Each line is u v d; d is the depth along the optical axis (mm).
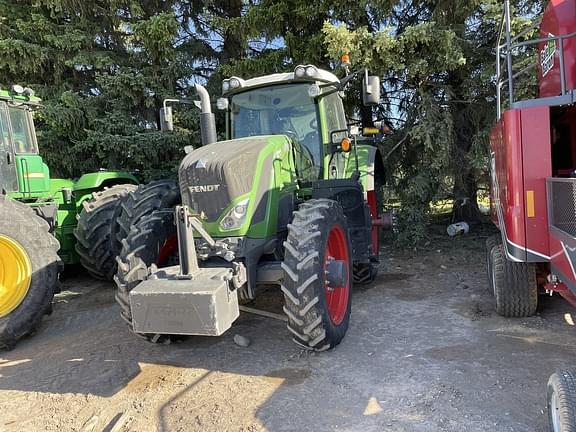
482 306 5051
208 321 3234
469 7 6988
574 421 2266
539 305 4945
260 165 4113
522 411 3043
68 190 7113
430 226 9164
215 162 3955
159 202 5102
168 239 4516
